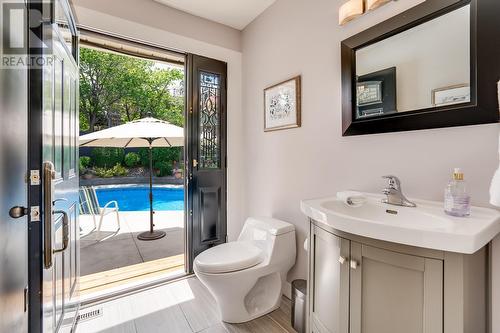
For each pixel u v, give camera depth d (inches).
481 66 37.1
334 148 61.7
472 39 38.0
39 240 33.0
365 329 35.2
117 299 75.2
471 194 39.2
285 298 74.7
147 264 102.0
